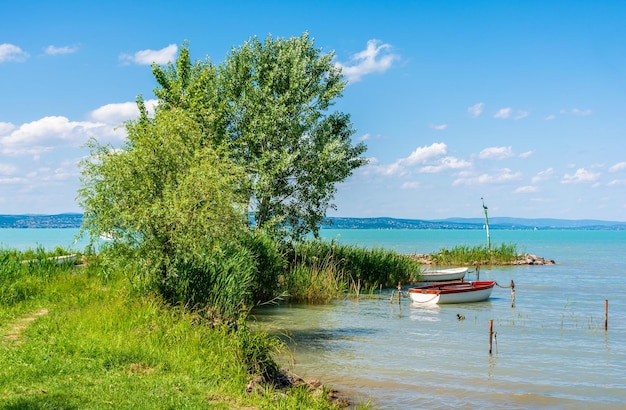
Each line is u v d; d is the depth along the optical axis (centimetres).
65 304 1805
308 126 3391
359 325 2342
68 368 1120
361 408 1226
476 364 1703
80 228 1816
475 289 3120
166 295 1888
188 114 2186
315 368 1633
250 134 3253
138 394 1005
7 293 1877
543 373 1611
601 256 8375
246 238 2691
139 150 1836
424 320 2494
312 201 3372
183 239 1789
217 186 1830
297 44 3472
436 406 1316
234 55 3516
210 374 1207
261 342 1411
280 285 2991
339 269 3506
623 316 2656
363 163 3516
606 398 1390
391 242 13150
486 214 6412
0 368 1085
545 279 4544
